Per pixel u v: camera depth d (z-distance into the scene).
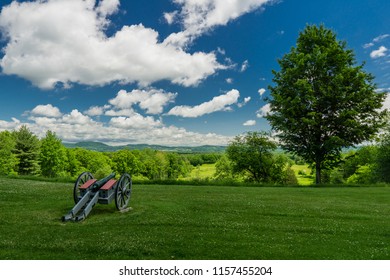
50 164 75.31
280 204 16.41
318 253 8.59
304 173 98.94
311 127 30.55
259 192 21.66
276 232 10.80
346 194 20.94
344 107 30.33
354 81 30.05
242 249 8.84
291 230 11.06
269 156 41.22
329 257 8.28
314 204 16.55
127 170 104.44
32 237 9.59
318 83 30.72
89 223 11.51
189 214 13.45
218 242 9.40
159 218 12.48
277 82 33.53
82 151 103.69
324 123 30.73
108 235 9.93
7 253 8.20
